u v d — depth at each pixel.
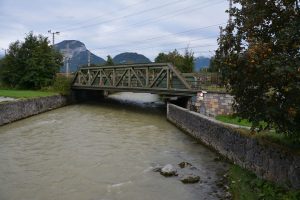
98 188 13.11
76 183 13.65
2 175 14.59
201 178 14.20
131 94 67.62
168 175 14.54
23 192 12.69
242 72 10.35
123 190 12.91
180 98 35.97
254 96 10.49
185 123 24.66
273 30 10.64
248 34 10.98
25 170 15.30
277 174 11.69
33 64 49.06
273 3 10.54
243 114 11.04
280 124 10.14
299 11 10.12
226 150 16.97
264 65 9.24
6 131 24.39
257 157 13.37
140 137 22.78
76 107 41.38
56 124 27.80
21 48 50.94
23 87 51.06
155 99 54.22
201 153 18.55
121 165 16.14
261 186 11.81
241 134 15.16
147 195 12.40
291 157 10.86
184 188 13.05
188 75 34.31
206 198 12.03
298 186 10.33
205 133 20.27
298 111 9.08
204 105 27.72
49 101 38.00
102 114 34.62
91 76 44.47
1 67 53.03
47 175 14.62
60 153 18.30
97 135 23.30
